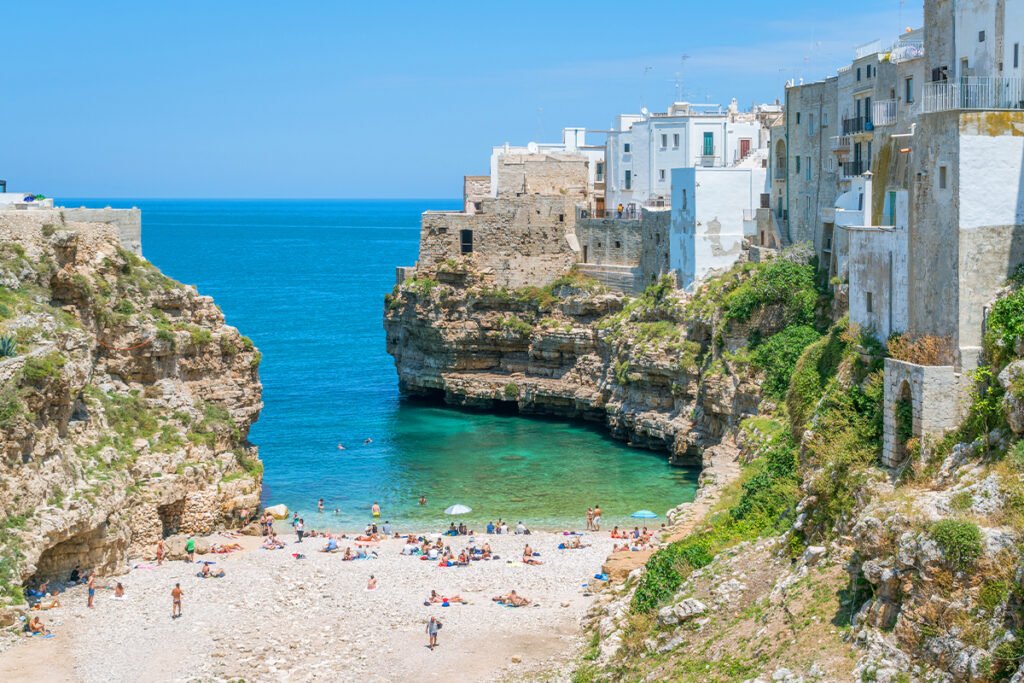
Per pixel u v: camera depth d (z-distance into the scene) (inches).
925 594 1514.5
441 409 5142.7
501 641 2420.0
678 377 4190.5
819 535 1988.2
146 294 3449.8
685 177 4443.9
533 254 5182.1
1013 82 2138.3
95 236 3400.6
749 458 3225.9
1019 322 1750.7
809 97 4114.2
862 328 2191.2
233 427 3548.2
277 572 2918.3
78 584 2746.1
